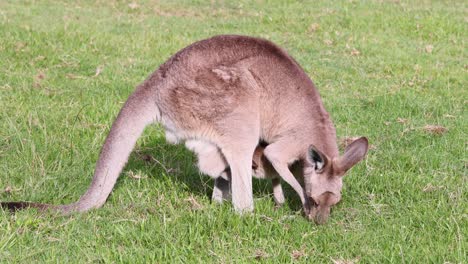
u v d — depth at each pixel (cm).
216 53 833
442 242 759
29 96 1209
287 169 844
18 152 958
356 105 1285
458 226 785
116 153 813
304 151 847
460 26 1959
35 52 1480
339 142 1080
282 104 850
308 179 827
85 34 1666
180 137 845
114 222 787
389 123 1193
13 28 1642
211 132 830
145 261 702
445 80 1488
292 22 1991
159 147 1041
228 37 852
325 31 1902
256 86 838
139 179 909
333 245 754
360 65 1594
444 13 2114
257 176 898
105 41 1634
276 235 781
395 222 817
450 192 891
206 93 819
